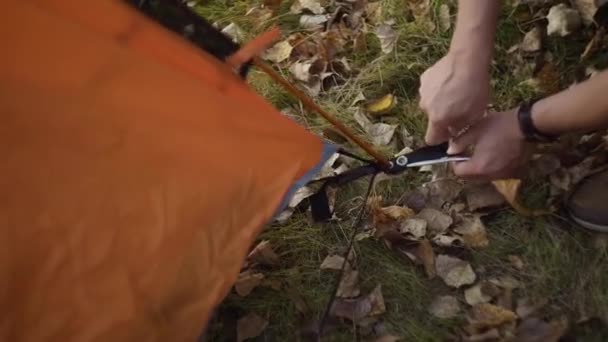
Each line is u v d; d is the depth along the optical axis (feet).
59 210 2.85
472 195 4.10
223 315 3.90
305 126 4.64
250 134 3.18
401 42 4.90
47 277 2.85
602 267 3.75
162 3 2.84
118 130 2.89
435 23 4.91
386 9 5.13
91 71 2.78
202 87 3.00
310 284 3.94
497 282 3.80
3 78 2.72
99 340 2.89
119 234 2.93
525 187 4.06
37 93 2.77
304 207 4.21
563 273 3.77
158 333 2.97
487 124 3.44
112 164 2.90
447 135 3.56
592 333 3.54
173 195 2.99
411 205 4.15
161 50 2.91
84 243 2.89
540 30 4.66
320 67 4.96
